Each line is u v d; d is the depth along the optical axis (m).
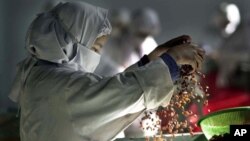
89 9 2.60
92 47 2.64
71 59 2.57
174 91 2.46
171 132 2.49
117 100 2.34
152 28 5.36
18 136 3.38
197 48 2.46
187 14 6.92
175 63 2.39
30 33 2.57
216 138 2.33
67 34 2.56
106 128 2.41
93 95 2.35
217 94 4.83
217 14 6.13
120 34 5.27
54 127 2.43
